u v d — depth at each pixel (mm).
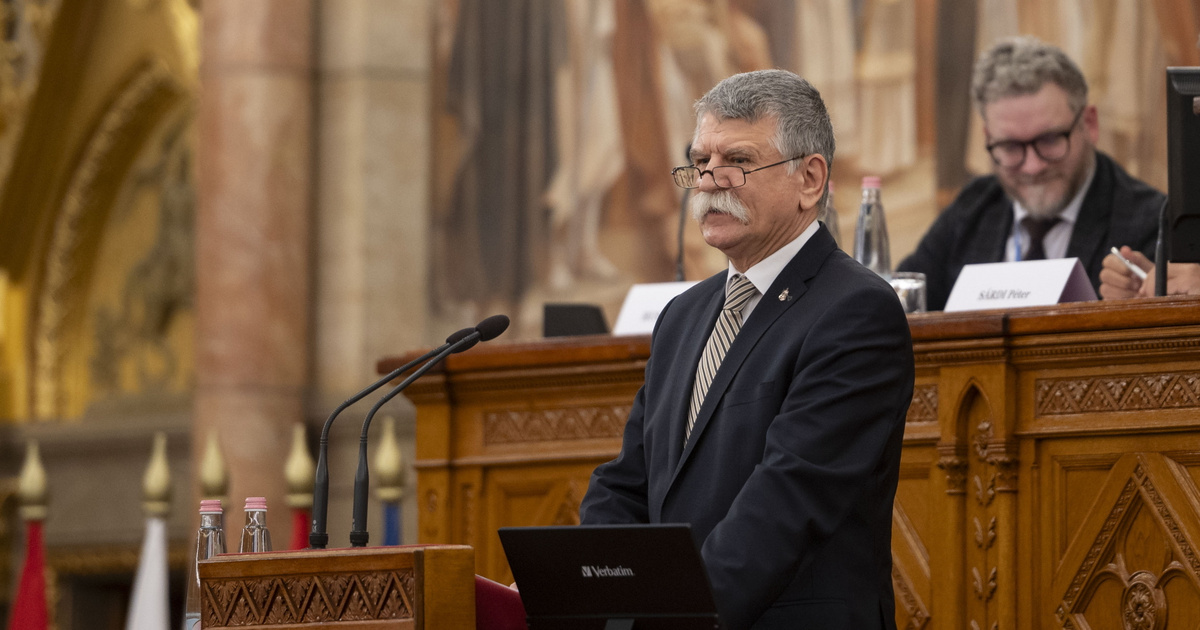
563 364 13562
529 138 29203
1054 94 14805
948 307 13359
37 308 36688
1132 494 10852
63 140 36094
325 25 29141
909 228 25953
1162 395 10828
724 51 28094
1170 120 9562
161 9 35188
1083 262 14945
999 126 15039
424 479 14312
